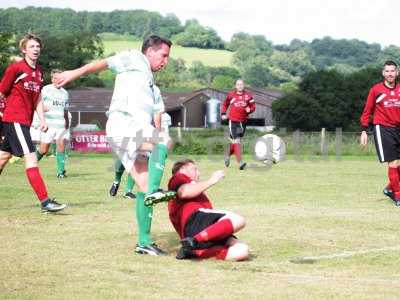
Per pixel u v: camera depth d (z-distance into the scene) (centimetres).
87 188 2030
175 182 1044
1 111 1736
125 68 1056
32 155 1451
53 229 1276
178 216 1045
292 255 1070
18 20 17362
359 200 1816
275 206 1656
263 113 10119
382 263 1012
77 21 18275
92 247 1109
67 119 2405
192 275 923
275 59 18500
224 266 982
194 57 18150
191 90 11931
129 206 1617
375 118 1744
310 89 7962
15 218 1401
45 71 9869
